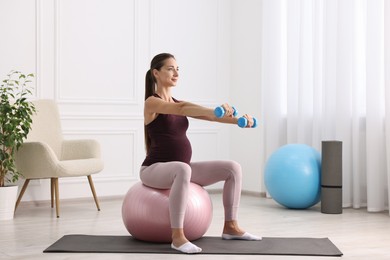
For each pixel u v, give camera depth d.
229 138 6.45
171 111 3.21
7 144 4.45
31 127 4.96
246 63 6.22
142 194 3.41
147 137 3.46
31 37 5.28
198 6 6.21
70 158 5.05
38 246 3.44
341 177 4.87
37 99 5.29
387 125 4.78
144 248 3.29
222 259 3.05
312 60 5.47
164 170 3.26
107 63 5.65
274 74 5.81
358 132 5.09
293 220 4.48
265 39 5.89
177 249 3.22
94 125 5.59
